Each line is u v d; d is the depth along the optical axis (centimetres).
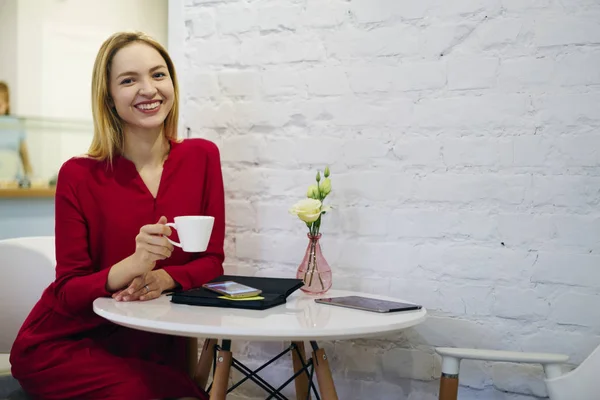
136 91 175
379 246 191
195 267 177
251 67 208
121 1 382
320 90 198
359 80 192
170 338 182
